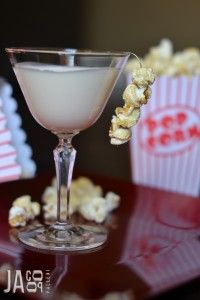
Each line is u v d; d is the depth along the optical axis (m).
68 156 0.46
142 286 0.35
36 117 0.44
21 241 0.44
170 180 0.66
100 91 0.43
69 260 0.40
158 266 0.39
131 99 0.41
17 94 0.90
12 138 0.63
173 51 1.14
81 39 1.13
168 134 0.65
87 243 0.43
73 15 1.10
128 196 0.56
